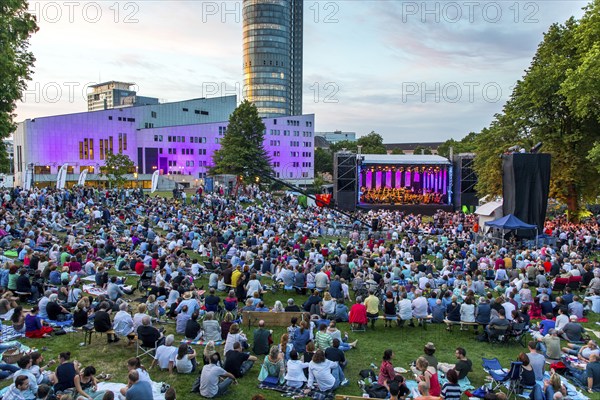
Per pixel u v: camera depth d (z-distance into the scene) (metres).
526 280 20.64
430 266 21.94
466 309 15.12
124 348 12.84
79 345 12.91
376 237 36.41
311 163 128.62
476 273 19.72
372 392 10.34
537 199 33.78
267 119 121.44
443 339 14.77
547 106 40.00
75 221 32.47
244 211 45.72
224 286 19.12
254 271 20.19
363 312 15.11
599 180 38.94
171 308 15.49
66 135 89.31
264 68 186.25
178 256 22.23
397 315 15.84
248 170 70.44
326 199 37.72
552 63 38.12
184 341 13.56
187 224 33.81
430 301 16.42
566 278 19.83
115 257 23.72
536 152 33.94
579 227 37.41
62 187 47.34
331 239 36.66
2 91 21.86
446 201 64.88
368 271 20.59
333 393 10.67
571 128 39.78
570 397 10.39
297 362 10.98
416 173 64.56
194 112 114.06
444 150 139.25
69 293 15.31
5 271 16.70
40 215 30.45
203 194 52.56
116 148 96.88
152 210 39.19
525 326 14.35
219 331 13.62
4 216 28.77
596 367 11.02
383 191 64.56
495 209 37.78
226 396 10.34
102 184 90.75
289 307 15.52
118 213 37.03
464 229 40.50
